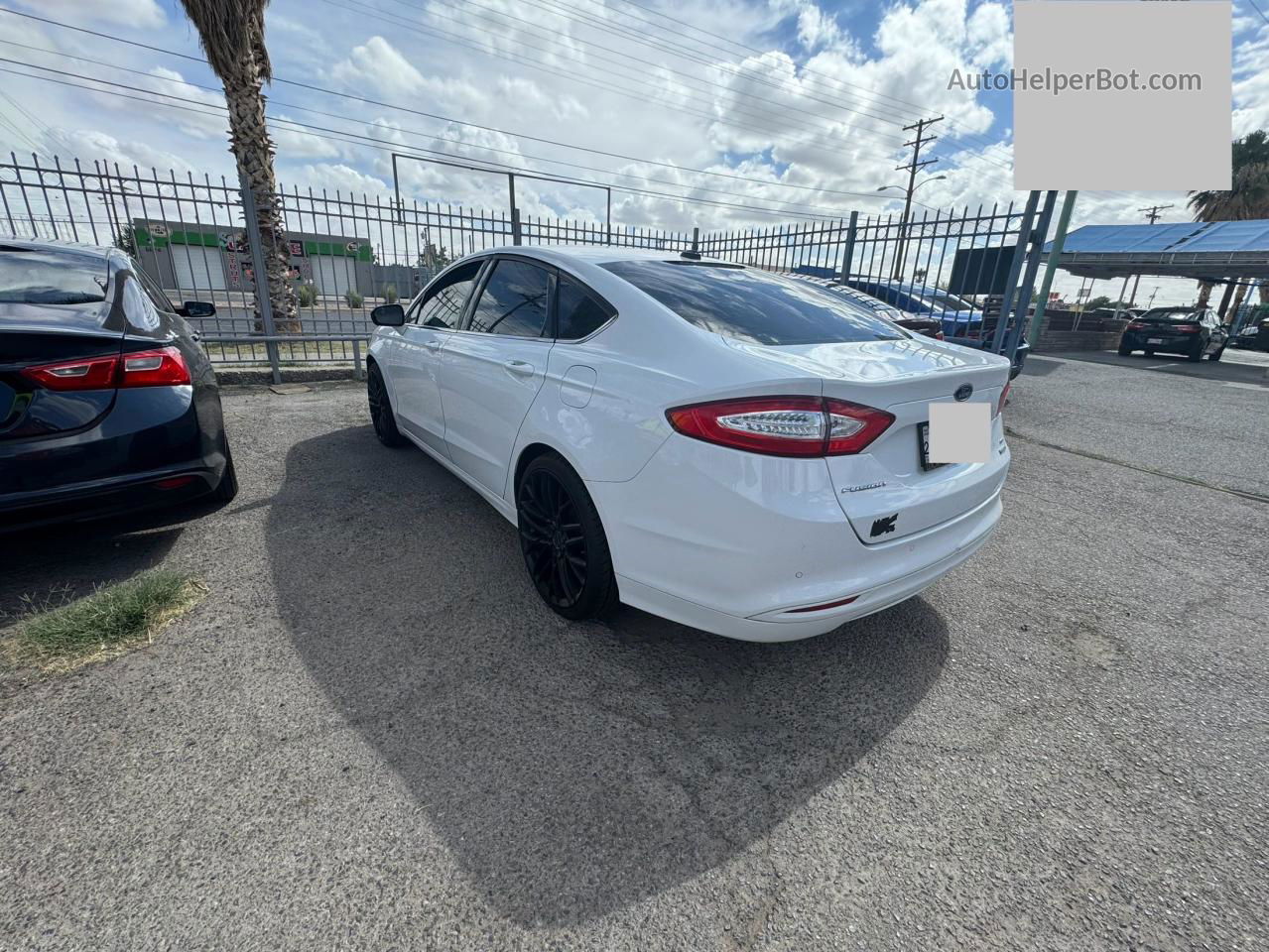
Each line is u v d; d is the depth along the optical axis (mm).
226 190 6324
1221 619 2646
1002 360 2215
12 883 1313
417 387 3596
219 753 1688
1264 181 29391
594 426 2076
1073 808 1646
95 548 2783
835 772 1743
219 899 1303
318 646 2182
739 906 1351
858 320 2561
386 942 1240
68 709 1813
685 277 2514
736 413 1692
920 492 1864
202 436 2578
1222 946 1302
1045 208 6867
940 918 1343
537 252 2775
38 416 2139
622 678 2098
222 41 7332
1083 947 1293
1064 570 3066
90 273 2902
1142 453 5402
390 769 1669
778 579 1696
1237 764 1825
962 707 2035
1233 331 28312
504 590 2623
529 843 1477
